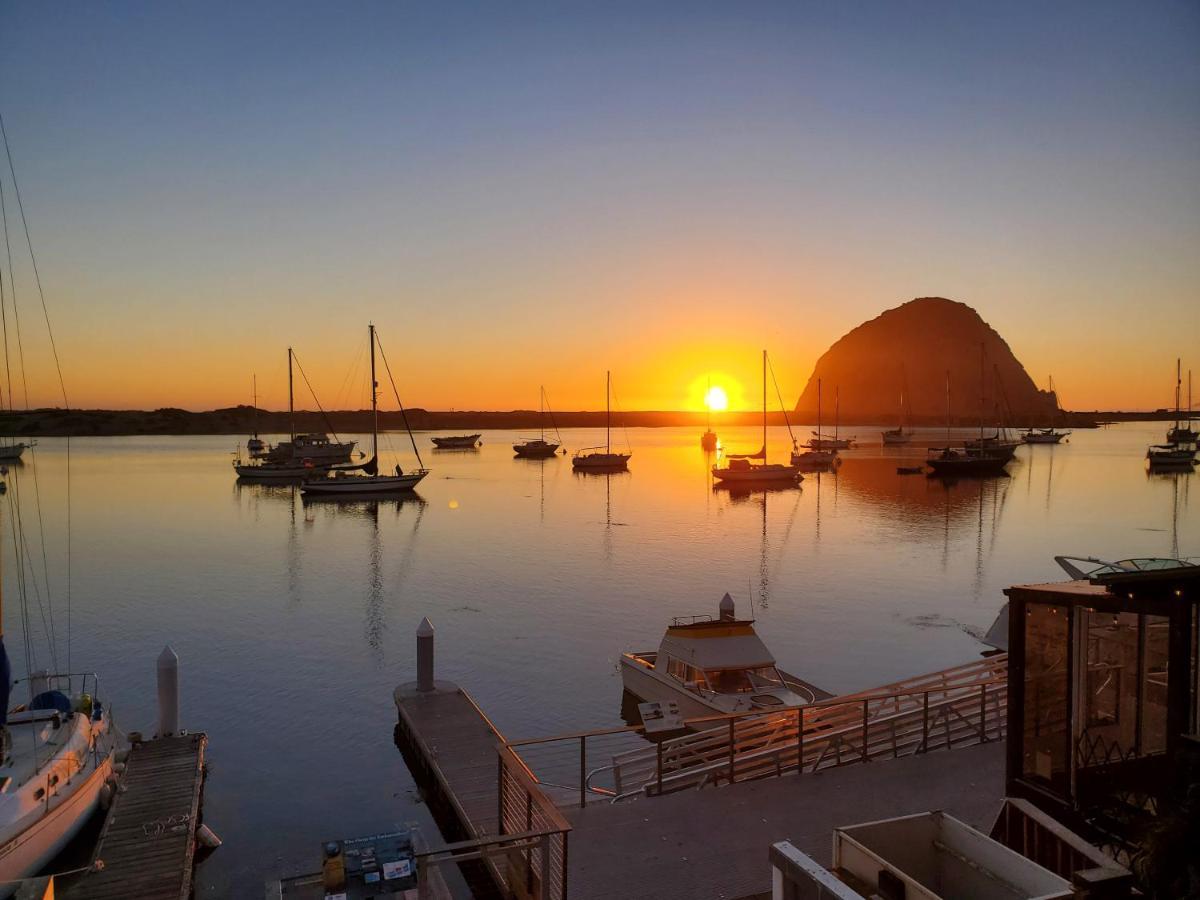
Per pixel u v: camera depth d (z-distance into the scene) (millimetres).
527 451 168750
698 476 120938
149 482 110562
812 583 42500
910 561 49344
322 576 44844
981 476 115500
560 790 15906
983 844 6445
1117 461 145875
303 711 23219
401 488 92062
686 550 53531
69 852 13859
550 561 49406
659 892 9148
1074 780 8109
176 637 31719
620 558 50406
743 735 15500
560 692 25000
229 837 15992
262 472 106812
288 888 8516
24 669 27484
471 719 19266
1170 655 7176
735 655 20844
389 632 32438
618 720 22594
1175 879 5781
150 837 13516
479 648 29953
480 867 13242
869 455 169250
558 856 9367
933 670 27219
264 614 35688
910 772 12258
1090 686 8125
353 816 16781
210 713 23078
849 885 6371
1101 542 56656
